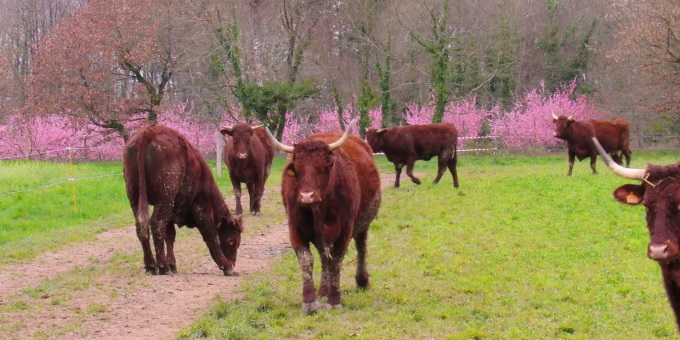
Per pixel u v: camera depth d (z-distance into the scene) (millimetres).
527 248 13078
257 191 18859
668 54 35406
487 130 46500
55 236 15500
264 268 12445
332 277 9203
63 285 10898
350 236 9234
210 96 47438
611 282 10484
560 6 52625
